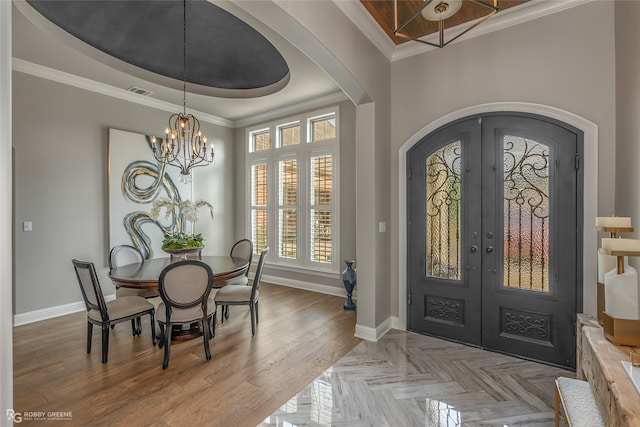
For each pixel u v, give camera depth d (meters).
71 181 4.02
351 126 4.63
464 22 2.99
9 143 1.02
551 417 2.03
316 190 5.02
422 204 3.32
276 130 5.53
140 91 4.50
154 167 4.86
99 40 3.48
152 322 3.11
